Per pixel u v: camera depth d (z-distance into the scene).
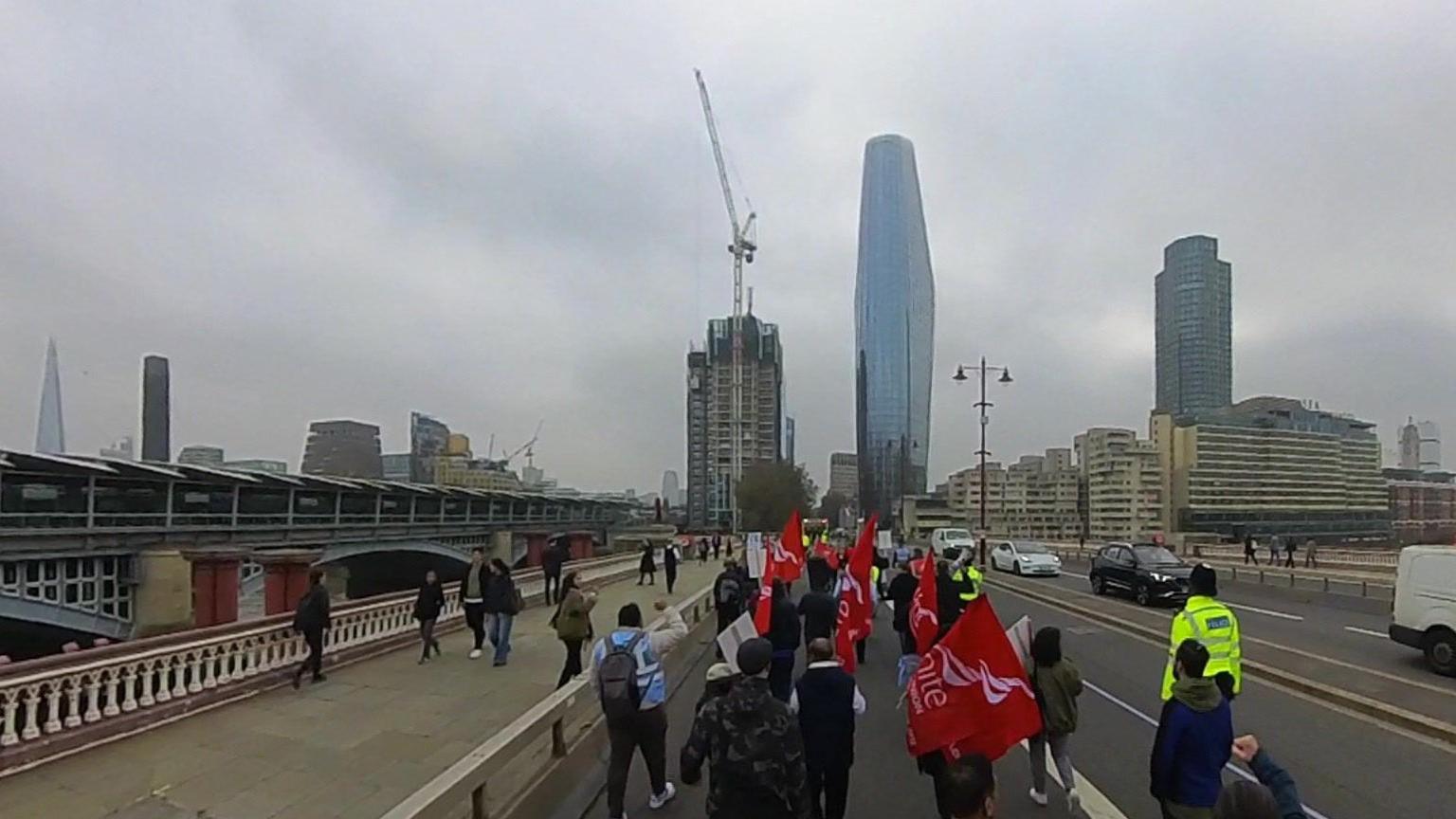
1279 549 47.31
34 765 8.14
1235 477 94.44
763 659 5.00
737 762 4.78
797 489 115.19
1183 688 5.29
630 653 7.28
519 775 7.84
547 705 7.77
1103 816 7.24
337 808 7.15
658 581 37.69
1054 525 104.25
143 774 8.05
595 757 9.12
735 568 16.28
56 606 27.22
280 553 17.95
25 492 29.11
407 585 67.00
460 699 11.64
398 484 55.72
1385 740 9.93
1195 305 137.50
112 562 31.84
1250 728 10.52
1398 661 15.73
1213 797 5.16
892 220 132.25
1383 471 120.50
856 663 15.48
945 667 6.41
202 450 105.12
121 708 9.47
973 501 108.44
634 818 7.25
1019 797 7.80
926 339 129.50
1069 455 110.56
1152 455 93.19
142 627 30.81
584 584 31.56
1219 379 138.00
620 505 115.25
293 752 8.88
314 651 12.56
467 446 169.25
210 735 9.54
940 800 3.92
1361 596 28.81
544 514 81.06
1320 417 106.19
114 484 32.66
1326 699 12.16
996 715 6.25
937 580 13.90
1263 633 19.47
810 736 6.23
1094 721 10.86
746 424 151.25
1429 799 7.77
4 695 7.92
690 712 11.82
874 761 9.09
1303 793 7.94
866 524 15.41
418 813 4.82
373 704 11.25
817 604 8.61
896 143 137.00
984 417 43.69
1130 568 26.67
